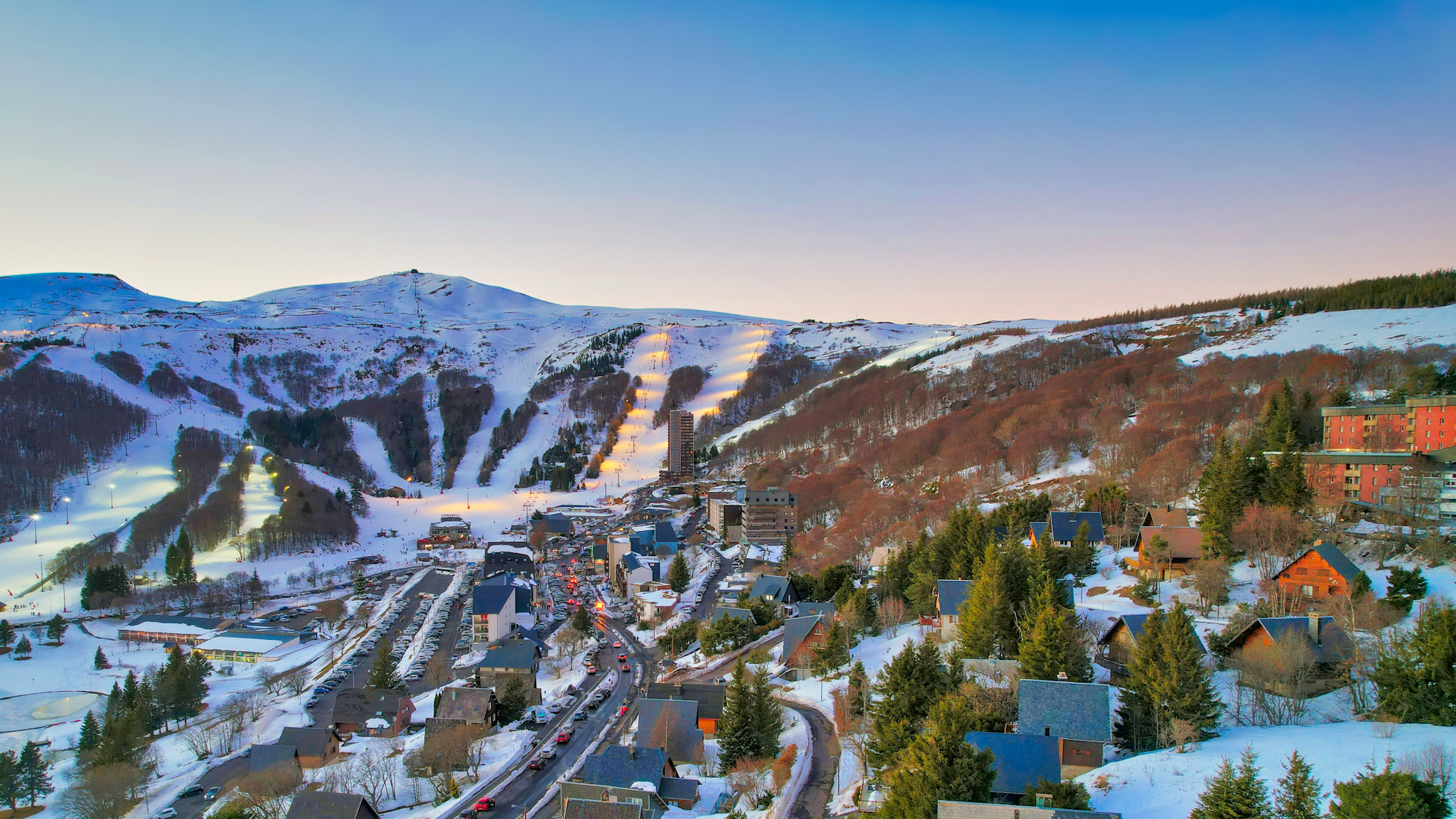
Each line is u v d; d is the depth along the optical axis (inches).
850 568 7810.0
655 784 3757.4
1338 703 3410.4
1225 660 3919.8
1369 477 6023.6
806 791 3678.6
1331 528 5216.5
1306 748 2839.6
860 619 5959.6
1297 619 3715.6
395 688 6176.2
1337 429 7278.5
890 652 5201.8
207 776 5177.2
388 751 5137.8
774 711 4247.0
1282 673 3491.6
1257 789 2253.9
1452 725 2962.6
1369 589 4170.8
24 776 5255.9
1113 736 3390.7
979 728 3203.7
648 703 4431.6
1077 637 3969.0
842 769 3880.4
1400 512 5388.8
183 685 6609.3
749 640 6835.6
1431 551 4594.0
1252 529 5098.4
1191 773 2795.3
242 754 5625.0
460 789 4345.5
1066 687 3238.2
